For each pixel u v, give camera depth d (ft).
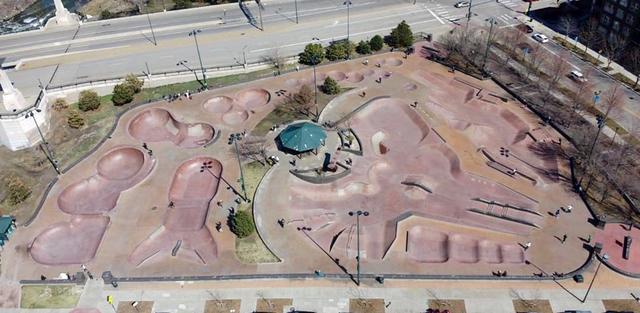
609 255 263.90
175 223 293.02
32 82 410.72
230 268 264.52
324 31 468.34
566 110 367.04
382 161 329.31
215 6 515.50
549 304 242.99
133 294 255.91
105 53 448.24
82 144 356.38
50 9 582.35
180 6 517.55
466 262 265.75
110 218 295.48
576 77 398.62
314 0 524.11
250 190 307.58
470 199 302.04
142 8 531.91
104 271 266.16
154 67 424.05
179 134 363.56
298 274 259.80
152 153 340.39
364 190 309.83
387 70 417.90
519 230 281.54
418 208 297.53
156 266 268.41
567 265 260.83
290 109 373.81
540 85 394.11
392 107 378.32
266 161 327.26
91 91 391.24
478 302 245.04
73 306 252.42
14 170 340.39
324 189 307.99
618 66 414.82
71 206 309.83
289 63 426.92
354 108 372.58
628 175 307.37
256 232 282.15
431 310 240.94
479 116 368.89
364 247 274.77
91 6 568.41
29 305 254.06
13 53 455.63
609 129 347.77
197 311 247.29
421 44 451.12
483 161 328.49
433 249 275.39
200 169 330.75
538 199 299.17
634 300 243.40
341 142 339.16
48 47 461.78
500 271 258.98
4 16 573.33
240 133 353.10
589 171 313.73
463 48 424.46
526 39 453.58
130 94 389.60
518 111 369.50
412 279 256.32
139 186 315.58
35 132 363.76
